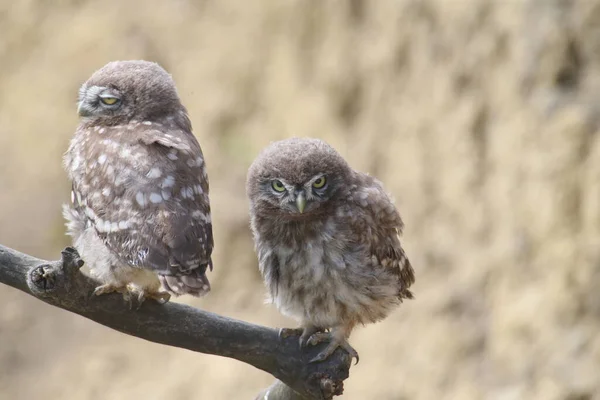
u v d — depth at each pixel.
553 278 13.88
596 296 13.64
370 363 15.23
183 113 8.02
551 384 13.59
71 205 7.63
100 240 7.05
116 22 21.00
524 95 14.34
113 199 7.09
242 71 18.75
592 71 13.98
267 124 18.31
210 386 16.55
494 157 14.75
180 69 19.64
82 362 17.75
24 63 21.95
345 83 16.98
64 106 21.25
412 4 15.95
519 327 14.12
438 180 15.46
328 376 7.48
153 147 7.34
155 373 17.20
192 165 7.30
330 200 8.02
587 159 13.74
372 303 8.09
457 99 15.26
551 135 13.98
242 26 19.00
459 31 15.23
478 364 14.43
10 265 6.91
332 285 7.95
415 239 15.56
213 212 17.78
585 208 13.71
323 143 8.29
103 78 7.88
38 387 17.72
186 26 19.95
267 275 8.16
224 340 7.27
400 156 15.98
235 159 18.42
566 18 14.07
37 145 21.23
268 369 7.46
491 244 14.73
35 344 18.33
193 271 6.84
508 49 14.61
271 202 7.97
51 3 22.09
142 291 7.04
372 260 8.05
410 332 15.12
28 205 20.58
